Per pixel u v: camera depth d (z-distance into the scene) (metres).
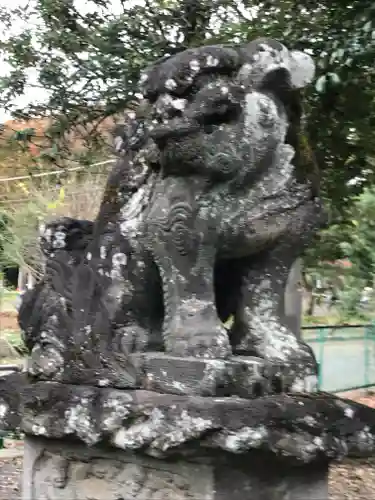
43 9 5.35
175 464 1.96
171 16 5.09
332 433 1.99
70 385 2.19
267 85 2.06
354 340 9.30
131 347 2.15
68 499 2.22
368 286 4.52
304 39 3.98
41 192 8.98
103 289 2.26
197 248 2.04
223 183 2.06
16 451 5.46
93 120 5.85
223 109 1.99
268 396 1.99
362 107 4.28
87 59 5.11
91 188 7.82
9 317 11.09
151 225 2.09
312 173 2.22
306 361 2.16
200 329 2.02
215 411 1.81
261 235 2.09
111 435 1.99
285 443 1.88
